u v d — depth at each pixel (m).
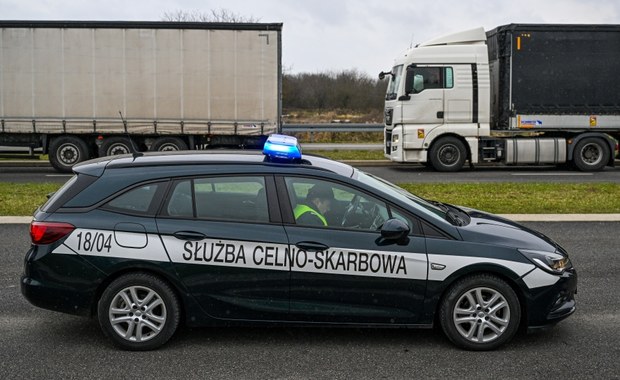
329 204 5.14
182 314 5.15
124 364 4.76
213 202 5.09
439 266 5.00
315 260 4.98
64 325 5.61
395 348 5.12
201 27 18.31
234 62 18.47
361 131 26.61
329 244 5.00
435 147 18.27
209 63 18.44
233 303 5.02
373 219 5.12
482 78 18.02
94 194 5.09
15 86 18.34
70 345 5.14
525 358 4.91
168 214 5.04
